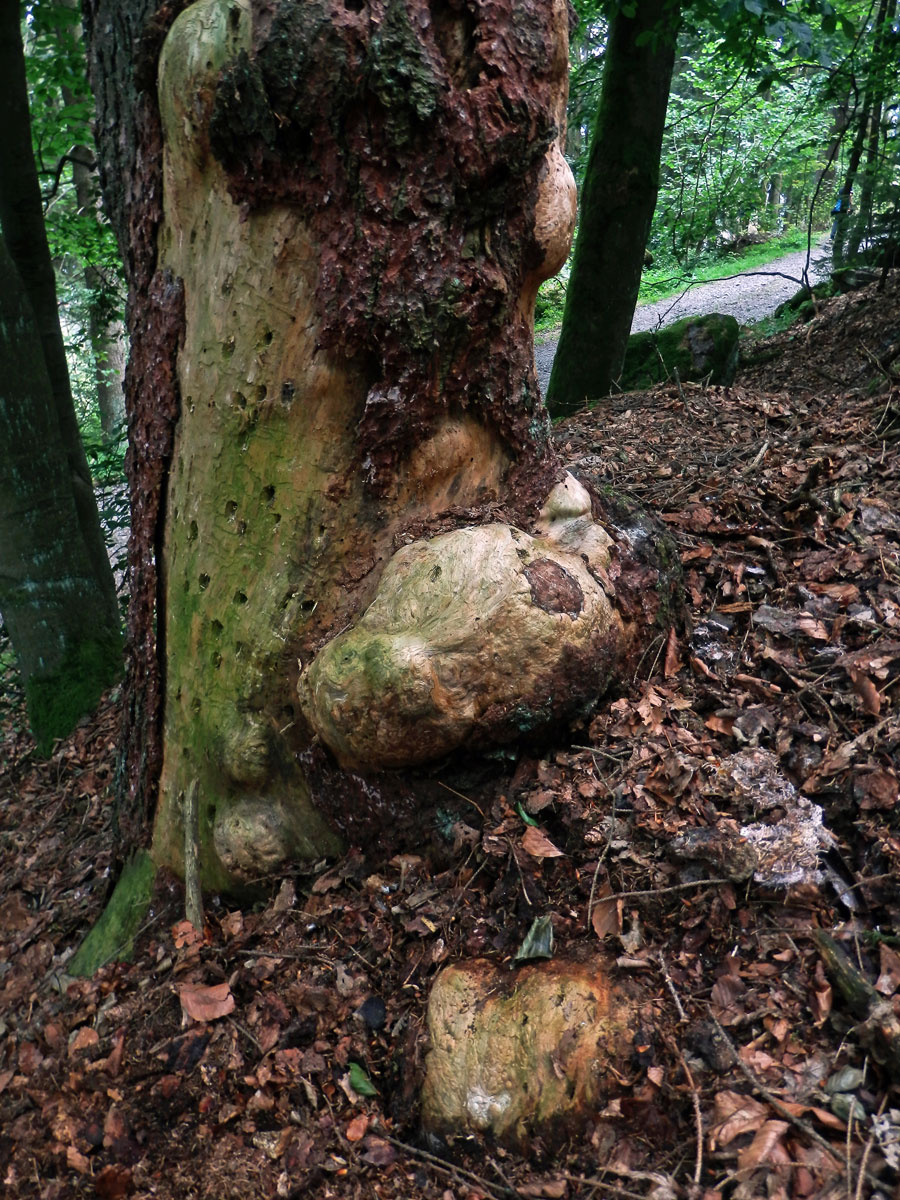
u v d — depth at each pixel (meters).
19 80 5.31
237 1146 2.10
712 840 2.15
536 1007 2.03
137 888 3.06
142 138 2.66
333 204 2.29
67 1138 2.24
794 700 2.58
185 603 2.81
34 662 5.36
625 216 7.41
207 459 2.65
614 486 3.74
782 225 19.03
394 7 2.12
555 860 2.33
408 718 2.34
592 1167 1.82
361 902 2.52
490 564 2.42
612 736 2.56
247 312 2.47
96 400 14.86
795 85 14.40
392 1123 2.08
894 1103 1.70
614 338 7.70
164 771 3.01
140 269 2.79
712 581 3.16
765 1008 1.90
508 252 2.46
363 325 2.35
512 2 2.24
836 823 2.23
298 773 2.68
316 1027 2.27
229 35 2.24
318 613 2.60
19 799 4.80
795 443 4.14
